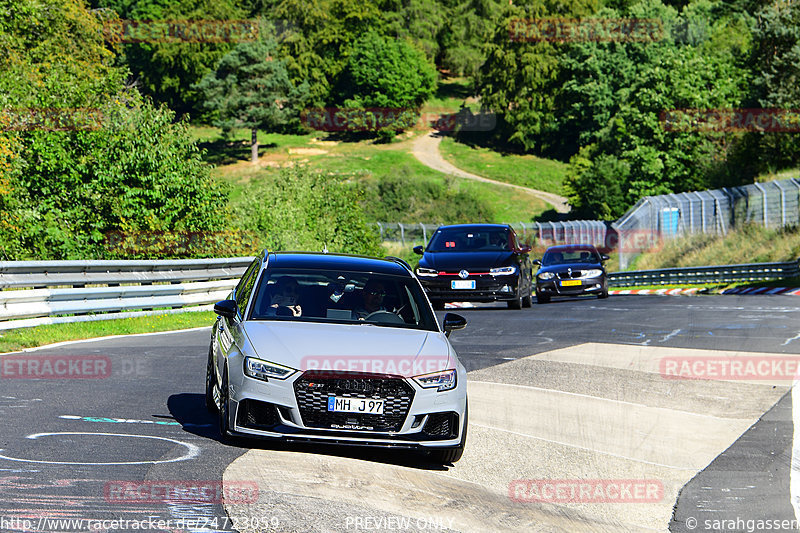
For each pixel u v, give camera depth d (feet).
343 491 74.02
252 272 106.93
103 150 327.47
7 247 291.17
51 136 320.09
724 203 623.77
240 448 87.20
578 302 323.16
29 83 351.67
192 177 334.65
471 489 82.33
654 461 98.58
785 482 90.22
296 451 89.04
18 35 468.75
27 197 313.12
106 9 570.87
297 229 450.71
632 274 556.10
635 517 78.69
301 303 97.04
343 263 105.29
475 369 152.66
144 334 196.13
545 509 78.38
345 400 84.84
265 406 85.15
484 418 115.44
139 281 225.76
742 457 100.37
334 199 561.02
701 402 129.70
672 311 265.95
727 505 82.74
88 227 320.29
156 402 111.55
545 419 116.26
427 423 87.30
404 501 73.61
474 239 267.18
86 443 84.79
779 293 388.57
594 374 149.28
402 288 102.73
